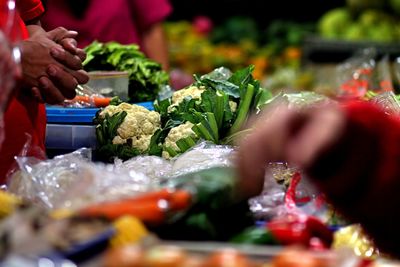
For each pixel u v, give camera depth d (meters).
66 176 2.37
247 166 1.93
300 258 1.66
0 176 2.94
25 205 2.01
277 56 9.05
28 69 2.97
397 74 4.96
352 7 8.70
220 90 3.36
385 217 2.00
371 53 5.37
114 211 1.92
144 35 5.52
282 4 10.58
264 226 2.12
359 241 2.29
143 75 4.27
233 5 10.73
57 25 4.98
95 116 3.38
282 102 3.29
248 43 9.27
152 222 1.94
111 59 4.29
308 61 8.30
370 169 1.97
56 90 3.00
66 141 3.40
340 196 1.99
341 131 1.94
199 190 2.12
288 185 2.78
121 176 2.21
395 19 8.61
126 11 5.21
